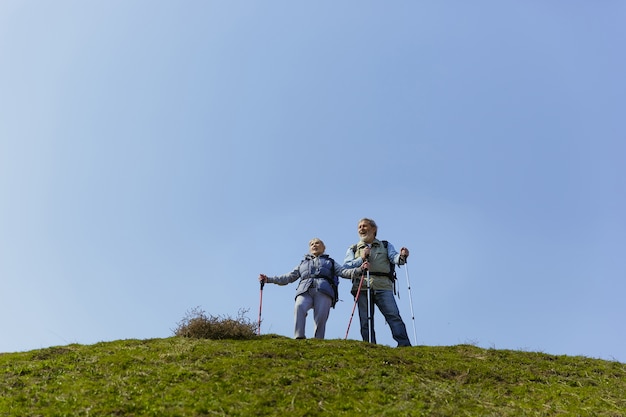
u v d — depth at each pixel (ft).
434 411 29.14
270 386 31.27
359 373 33.83
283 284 45.91
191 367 33.73
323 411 28.81
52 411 27.58
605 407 30.68
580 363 38.45
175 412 27.81
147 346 38.09
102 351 36.83
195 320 41.45
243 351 36.78
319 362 35.27
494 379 34.58
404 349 39.63
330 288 43.47
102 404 28.40
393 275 44.34
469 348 40.57
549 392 32.83
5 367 33.42
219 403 28.84
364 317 43.04
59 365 33.86
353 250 46.19
